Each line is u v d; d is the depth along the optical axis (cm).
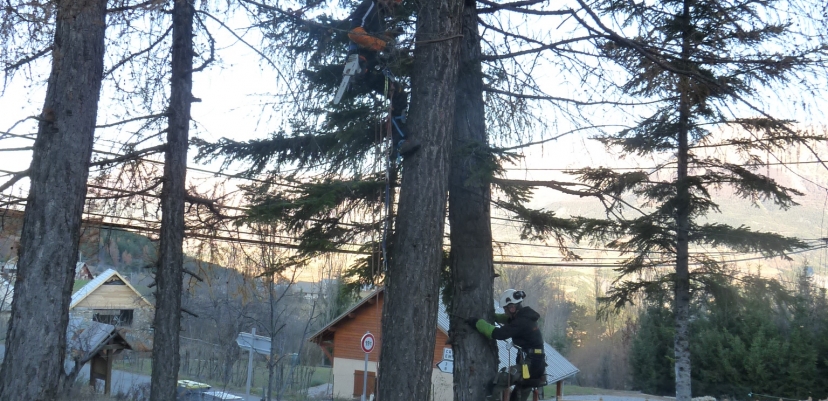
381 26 707
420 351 621
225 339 2272
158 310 796
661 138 1217
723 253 1401
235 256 953
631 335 4203
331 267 968
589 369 4731
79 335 1784
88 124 546
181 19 804
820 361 3011
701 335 3316
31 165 535
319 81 836
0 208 690
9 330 513
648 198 1302
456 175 742
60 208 523
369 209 857
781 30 648
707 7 805
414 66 684
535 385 689
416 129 659
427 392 623
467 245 739
